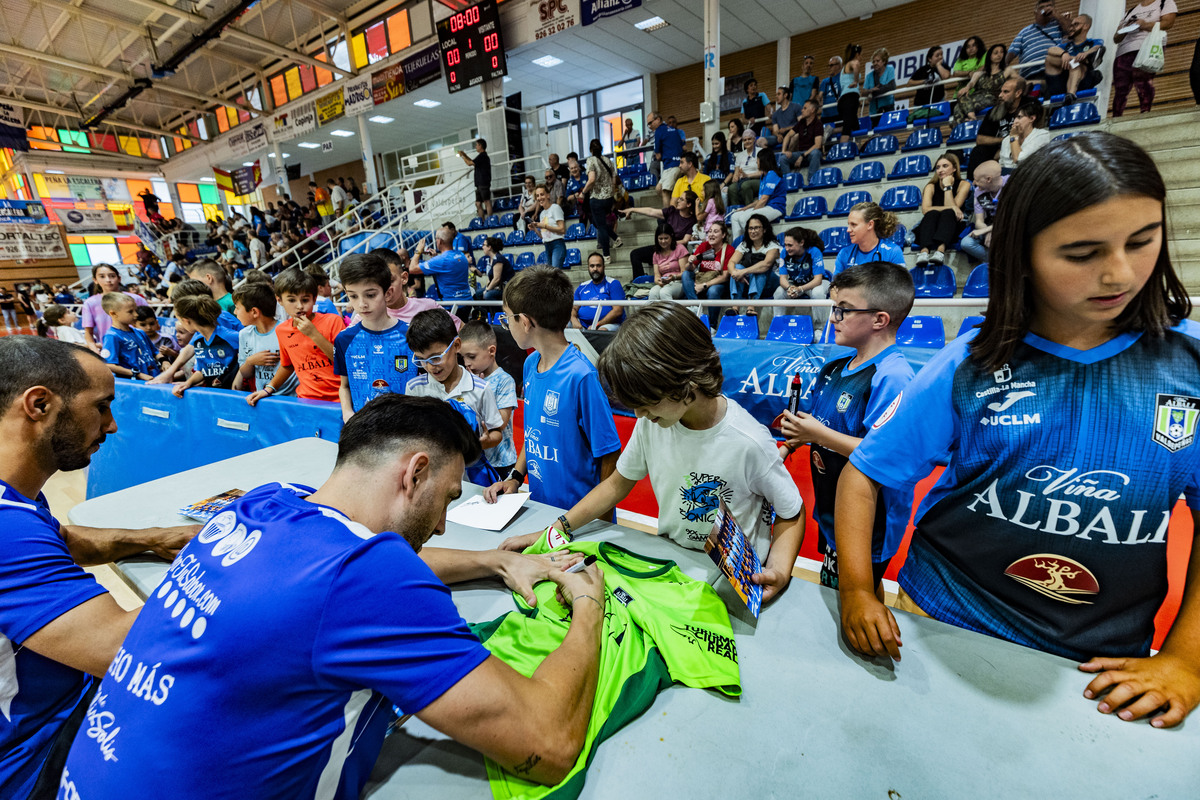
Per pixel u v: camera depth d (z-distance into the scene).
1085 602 0.74
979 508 0.77
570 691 0.63
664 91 10.97
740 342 2.54
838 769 0.60
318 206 12.41
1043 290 0.61
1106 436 0.65
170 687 0.53
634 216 7.04
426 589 0.57
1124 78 4.64
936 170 4.23
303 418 2.43
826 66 9.12
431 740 0.68
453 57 9.17
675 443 1.02
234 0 9.93
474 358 2.04
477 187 8.48
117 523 1.27
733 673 0.72
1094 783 0.57
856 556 0.80
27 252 15.23
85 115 15.02
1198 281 3.88
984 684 0.69
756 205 5.46
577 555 0.95
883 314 1.37
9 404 0.84
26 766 0.81
